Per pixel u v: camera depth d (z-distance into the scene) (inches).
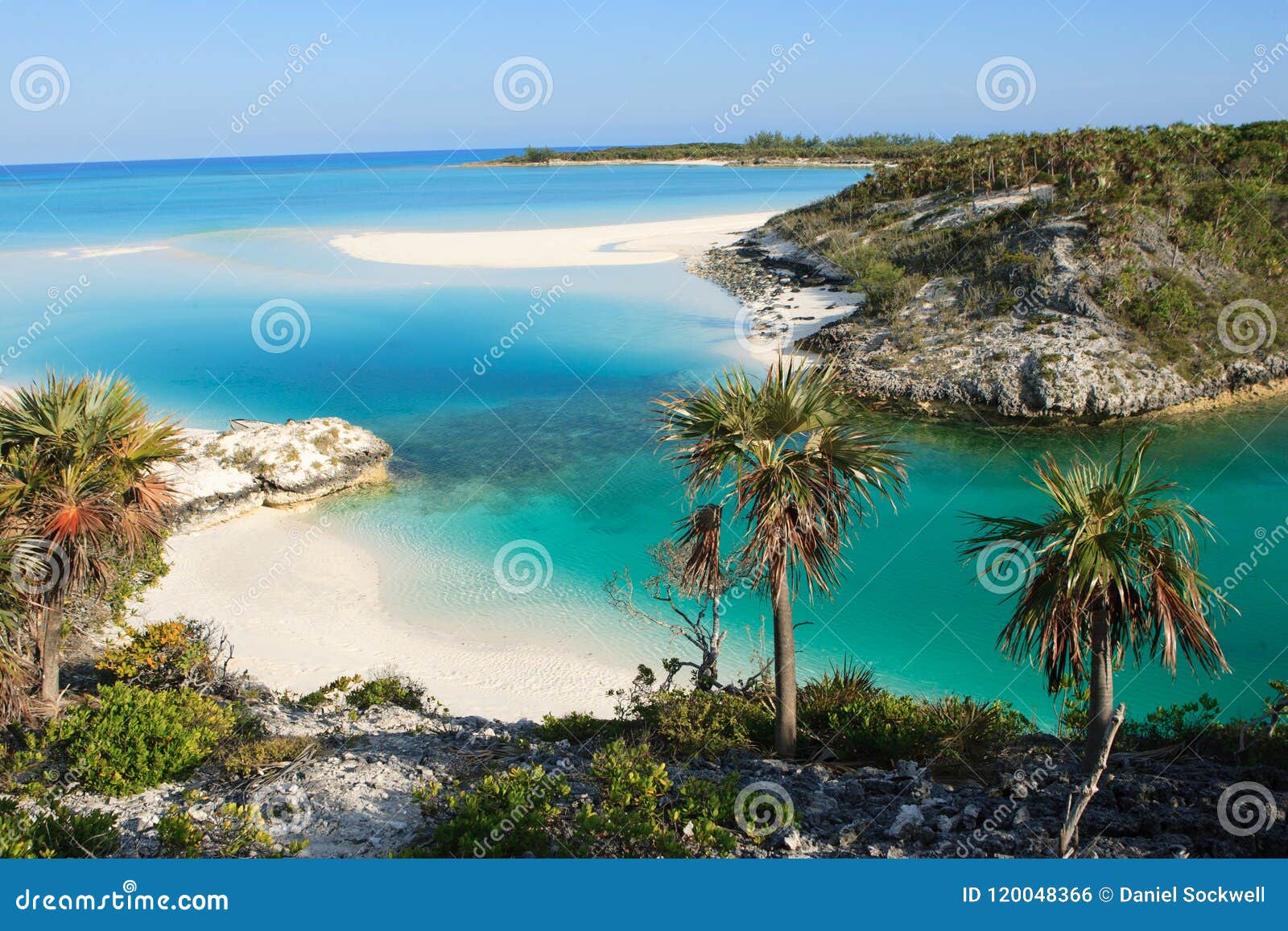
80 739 530.3
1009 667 1022.4
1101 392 1936.5
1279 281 2306.8
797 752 594.2
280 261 3983.8
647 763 491.2
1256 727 553.3
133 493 661.3
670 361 2388.0
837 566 1293.1
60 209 6633.9
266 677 983.6
